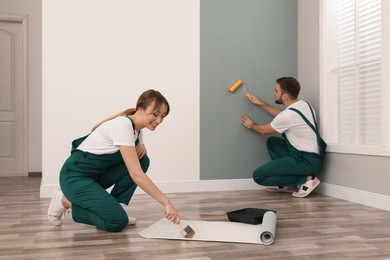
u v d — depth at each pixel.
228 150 3.69
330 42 3.47
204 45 3.63
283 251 1.74
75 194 2.01
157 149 3.52
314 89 3.60
